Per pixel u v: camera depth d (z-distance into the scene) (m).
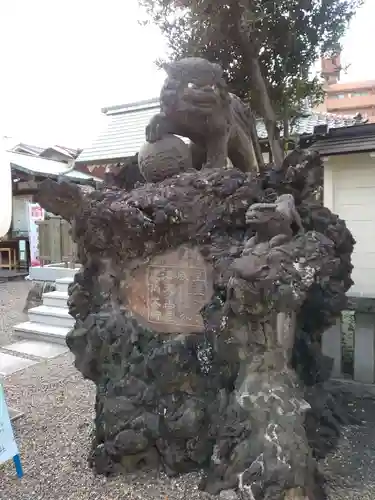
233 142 2.88
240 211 2.18
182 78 2.41
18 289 10.66
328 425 2.53
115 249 2.34
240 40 4.28
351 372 3.58
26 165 9.60
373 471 2.25
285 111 4.71
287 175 2.46
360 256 4.61
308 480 1.90
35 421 3.08
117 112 10.13
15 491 2.22
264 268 1.71
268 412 1.93
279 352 2.00
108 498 2.12
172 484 2.17
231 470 1.97
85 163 8.05
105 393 2.39
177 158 2.50
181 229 2.21
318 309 2.44
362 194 4.55
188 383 2.21
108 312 2.41
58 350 5.19
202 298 2.20
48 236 9.68
